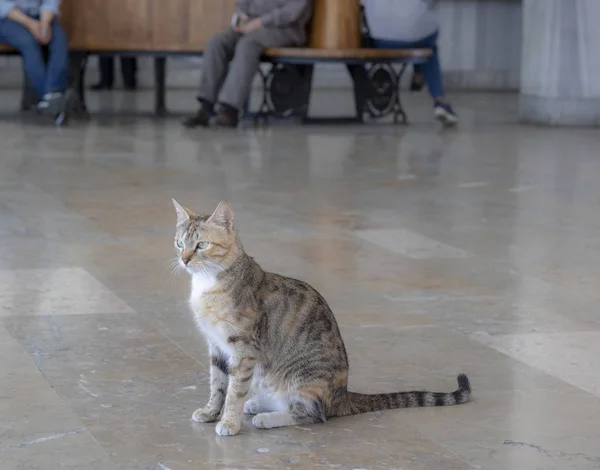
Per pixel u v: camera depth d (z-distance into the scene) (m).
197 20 15.88
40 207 8.18
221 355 3.84
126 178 9.68
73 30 15.65
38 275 6.06
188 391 4.20
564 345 4.93
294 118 15.11
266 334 3.76
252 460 3.51
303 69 14.93
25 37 13.94
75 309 5.38
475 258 6.75
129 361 4.57
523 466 3.49
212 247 3.62
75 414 3.91
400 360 4.68
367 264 6.53
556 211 8.44
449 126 15.09
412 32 14.84
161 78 16.05
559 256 6.85
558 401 4.16
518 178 10.12
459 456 3.57
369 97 15.34
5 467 3.42
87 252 6.68
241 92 14.22
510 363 4.65
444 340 5.00
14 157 10.91
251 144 12.51
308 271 6.32
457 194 9.18
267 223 7.73
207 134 13.49
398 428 3.82
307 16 14.62
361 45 15.31
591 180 10.05
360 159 11.33
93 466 3.44
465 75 22.92
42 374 4.37
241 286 3.68
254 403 3.96
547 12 15.27
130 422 3.84
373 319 5.34
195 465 3.46
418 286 6.02
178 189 9.12
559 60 15.22
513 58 23.14
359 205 8.55
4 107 16.59
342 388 3.90
